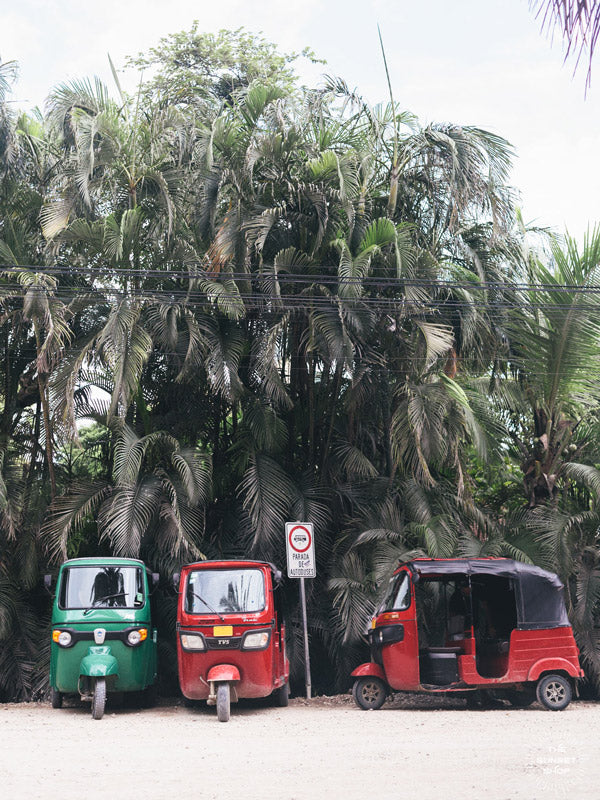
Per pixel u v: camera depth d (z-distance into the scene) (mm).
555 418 17844
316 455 18953
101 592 14297
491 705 15016
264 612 13531
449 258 18984
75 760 9320
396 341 17812
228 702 12805
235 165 17469
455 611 15609
